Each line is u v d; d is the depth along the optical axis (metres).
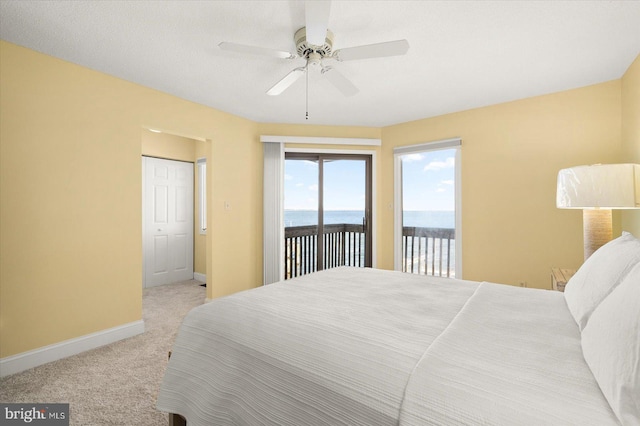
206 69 2.68
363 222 4.61
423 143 4.08
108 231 2.76
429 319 1.38
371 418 0.92
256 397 1.18
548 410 0.75
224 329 1.39
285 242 4.59
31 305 2.32
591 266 1.43
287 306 1.53
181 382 1.40
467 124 3.74
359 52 1.93
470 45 2.28
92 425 1.66
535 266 3.32
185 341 1.48
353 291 1.85
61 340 2.46
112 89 2.79
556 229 3.21
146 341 2.77
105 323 2.73
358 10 1.87
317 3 1.46
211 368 1.34
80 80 2.59
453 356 1.00
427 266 4.19
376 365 1.01
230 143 3.97
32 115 2.33
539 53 2.40
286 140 4.30
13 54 2.24
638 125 2.44
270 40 2.21
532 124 3.31
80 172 2.59
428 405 0.84
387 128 4.45
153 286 4.74
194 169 5.30
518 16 1.94
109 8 1.86
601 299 1.17
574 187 2.17
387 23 2.00
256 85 3.03
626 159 2.72
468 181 3.72
